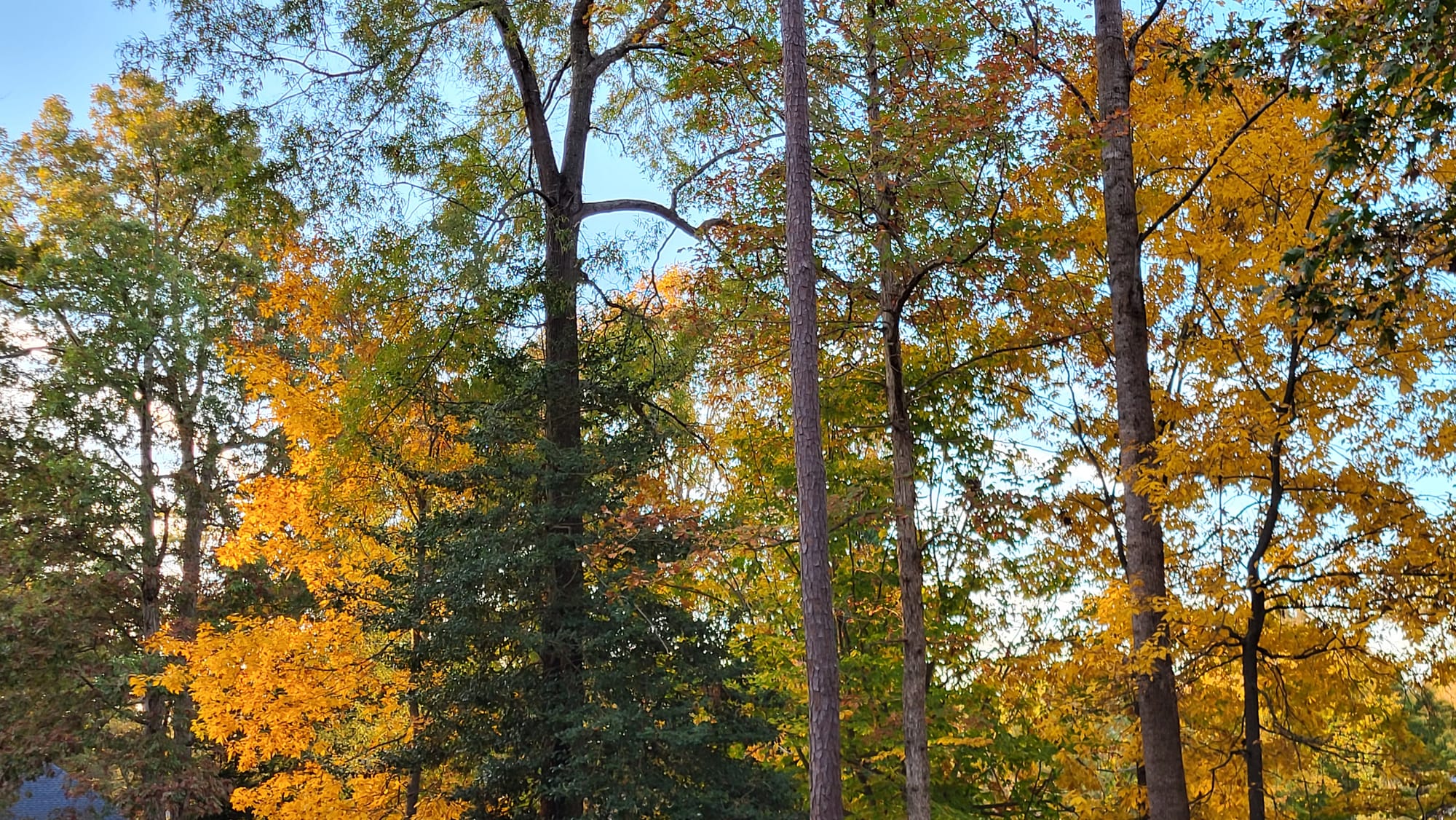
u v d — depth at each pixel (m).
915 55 12.38
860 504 15.28
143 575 20.56
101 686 19.42
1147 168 13.41
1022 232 12.40
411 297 14.87
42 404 20.44
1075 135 12.94
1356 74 8.37
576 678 12.93
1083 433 14.38
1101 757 15.33
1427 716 13.69
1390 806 12.27
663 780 12.46
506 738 12.87
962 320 14.48
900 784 14.49
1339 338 11.31
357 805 13.95
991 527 13.60
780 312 13.23
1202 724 13.30
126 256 20.77
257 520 14.48
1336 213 8.10
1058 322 14.08
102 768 19.00
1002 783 16.27
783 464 15.98
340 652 13.90
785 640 15.13
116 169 22.59
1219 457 10.82
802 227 8.97
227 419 21.39
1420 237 8.27
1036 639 14.15
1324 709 12.36
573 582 13.88
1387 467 11.46
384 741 15.06
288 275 15.55
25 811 24.23
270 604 20.84
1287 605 11.36
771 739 13.29
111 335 20.59
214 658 13.45
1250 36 9.28
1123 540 13.70
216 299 21.66
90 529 20.62
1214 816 13.00
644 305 16.38
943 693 15.09
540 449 13.58
